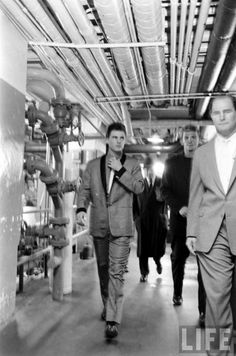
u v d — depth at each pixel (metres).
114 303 2.33
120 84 3.10
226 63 2.57
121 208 2.42
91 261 5.09
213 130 5.08
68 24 1.89
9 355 1.99
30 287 3.54
